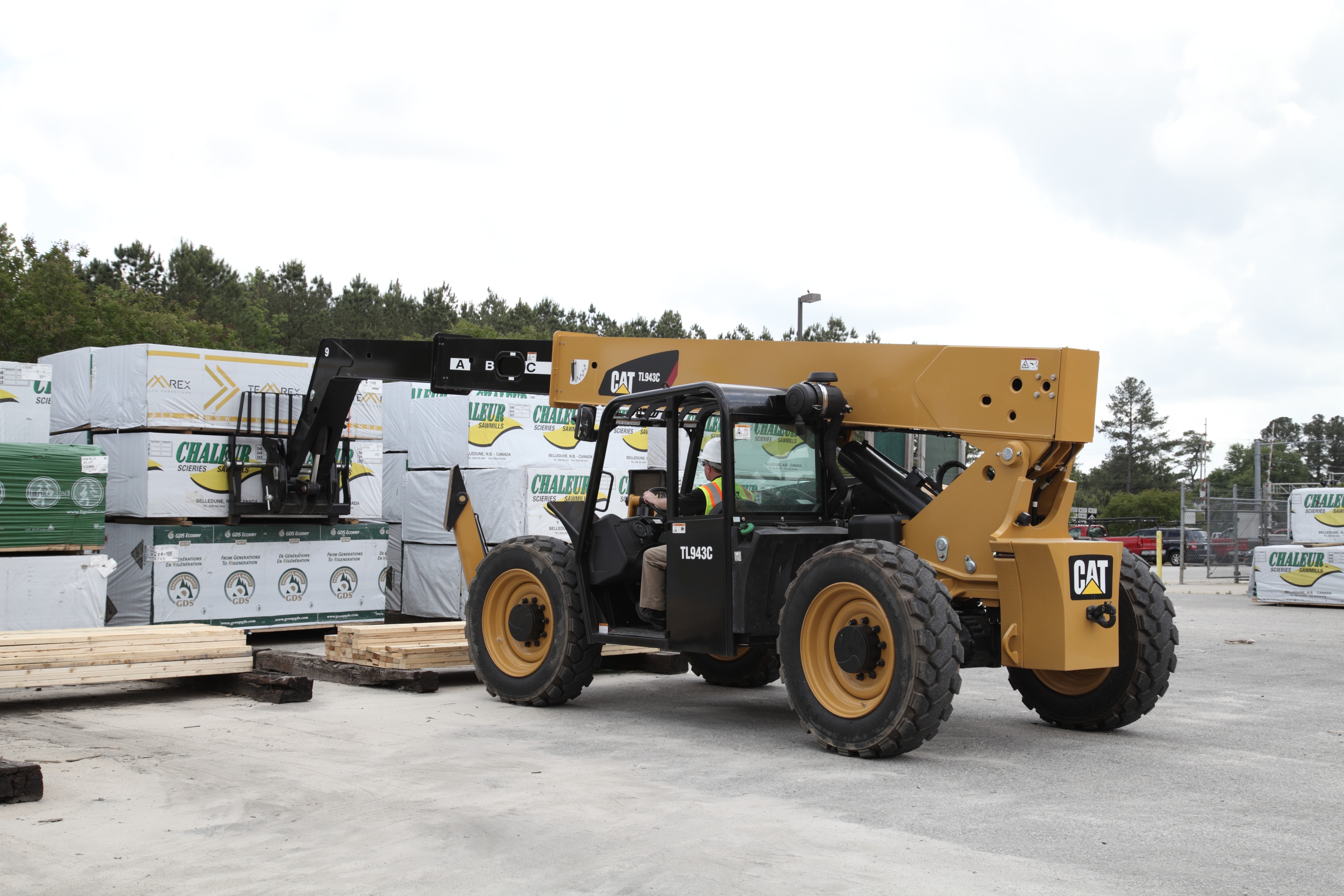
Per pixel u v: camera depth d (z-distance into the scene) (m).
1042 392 6.12
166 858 4.05
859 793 5.12
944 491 6.51
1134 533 46.03
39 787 4.85
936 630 5.73
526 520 11.55
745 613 6.50
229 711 7.27
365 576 11.65
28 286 37.41
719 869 3.94
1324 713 7.69
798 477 6.96
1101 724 6.84
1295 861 4.12
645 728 6.83
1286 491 29.77
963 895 3.69
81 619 9.38
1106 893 3.74
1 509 8.98
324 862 4.01
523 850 4.15
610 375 8.17
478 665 7.93
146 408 10.45
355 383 10.40
